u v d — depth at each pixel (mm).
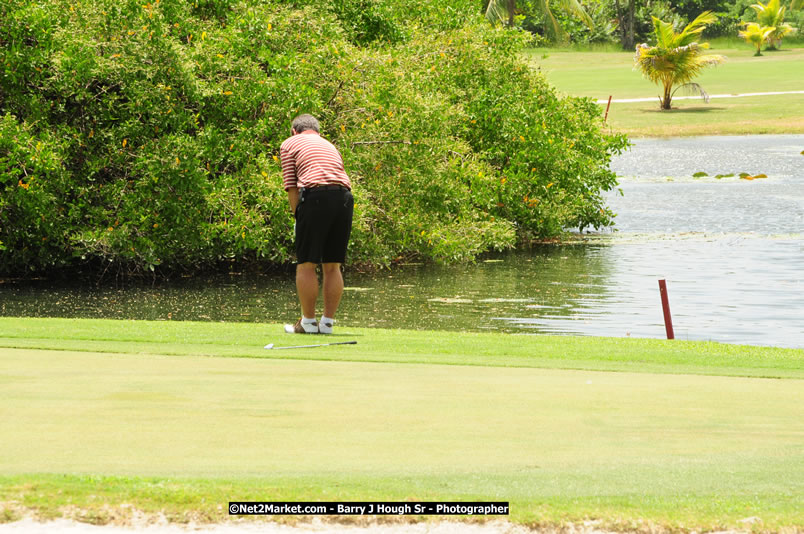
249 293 40219
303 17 50156
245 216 43625
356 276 44500
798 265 43406
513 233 51938
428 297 38062
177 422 11609
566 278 42375
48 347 18188
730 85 186000
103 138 43781
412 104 48781
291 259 46906
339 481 9109
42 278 44188
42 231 43375
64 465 9570
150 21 43500
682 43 152250
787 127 129125
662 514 8352
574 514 8312
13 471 9305
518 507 8438
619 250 50281
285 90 45219
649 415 12539
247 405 12680
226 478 9125
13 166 41594
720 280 40219
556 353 19906
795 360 19719
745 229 55719
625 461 10141
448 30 61000
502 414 12453
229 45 46438
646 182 82750
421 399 13383
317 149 23688
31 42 42969
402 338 22203
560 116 58938
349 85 48875
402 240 48156
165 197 43531
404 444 10742
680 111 150000
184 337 21000
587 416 12414
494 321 32625
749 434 11484
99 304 37219
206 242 44406
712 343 24156
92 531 7859
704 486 9203
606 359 19375
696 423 12094
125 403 12625
